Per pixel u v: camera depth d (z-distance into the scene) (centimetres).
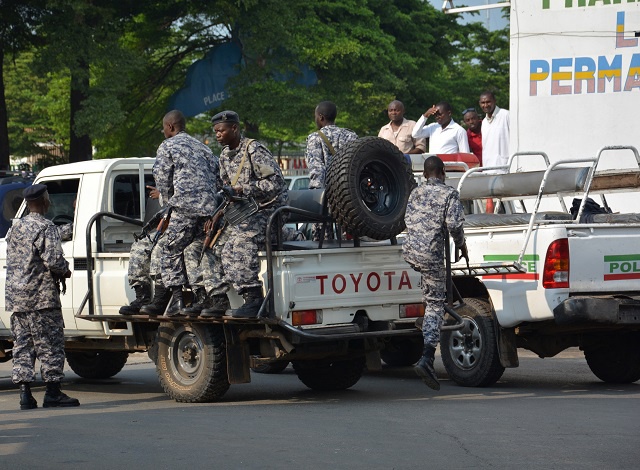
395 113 2989
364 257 1875
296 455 1344
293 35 5794
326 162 1975
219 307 1816
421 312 1961
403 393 2008
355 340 1931
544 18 3125
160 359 1928
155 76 6328
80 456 1372
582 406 1733
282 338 1778
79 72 4912
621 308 1869
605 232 1934
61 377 1931
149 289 1933
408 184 1878
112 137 6372
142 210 2164
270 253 1741
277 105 5812
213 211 1823
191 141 1861
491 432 1486
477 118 3169
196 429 1555
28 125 8562
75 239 2106
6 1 4947
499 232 1977
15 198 2862
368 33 6316
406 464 1279
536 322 1961
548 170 1941
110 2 5278
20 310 1908
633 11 3017
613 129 3066
